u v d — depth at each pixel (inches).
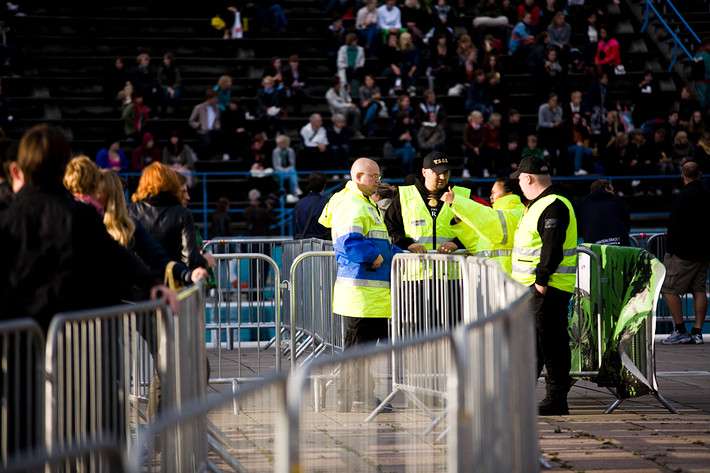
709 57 1978.3
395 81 1892.2
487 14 2010.3
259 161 1669.5
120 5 2073.1
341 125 1697.8
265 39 2010.3
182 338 396.2
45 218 372.2
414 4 1974.7
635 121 1894.7
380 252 642.2
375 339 649.0
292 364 708.7
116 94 1806.1
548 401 636.1
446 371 456.4
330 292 762.2
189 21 2047.2
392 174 1756.9
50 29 1978.3
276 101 1792.6
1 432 337.7
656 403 680.4
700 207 1011.3
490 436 304.7
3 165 418.9
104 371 359.9
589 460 503.2
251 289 970.1
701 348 999.6
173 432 361.7
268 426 456.8
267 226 1545.3
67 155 382.3
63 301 371.2
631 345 646.5
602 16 2170.3
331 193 1656.0
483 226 658.2
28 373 326.3
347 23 2049.7
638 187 1784.0
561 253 613.0
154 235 523.5
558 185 634.8
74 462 330.3
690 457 509.0
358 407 526.3
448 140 1792.6
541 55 1929.1
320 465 467.2
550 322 627.8
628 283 662.5
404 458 479.8
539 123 1787.6
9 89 1852.9
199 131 1717.5
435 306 571.5
